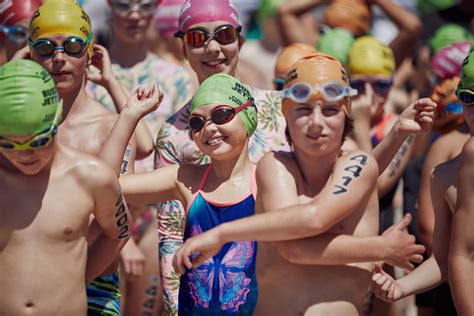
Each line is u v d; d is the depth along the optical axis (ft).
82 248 20.36
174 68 32.53
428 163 26.14
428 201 26.00
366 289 20.71
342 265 20.39
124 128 22.18
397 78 41.47
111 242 21.43
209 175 22.45
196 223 22.07
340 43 31.78
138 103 22.48
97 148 23.82
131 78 32.35
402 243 19.95
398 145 21.62
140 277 29.78
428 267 21.40
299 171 20.75
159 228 24.98
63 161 20.24
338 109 20.45
